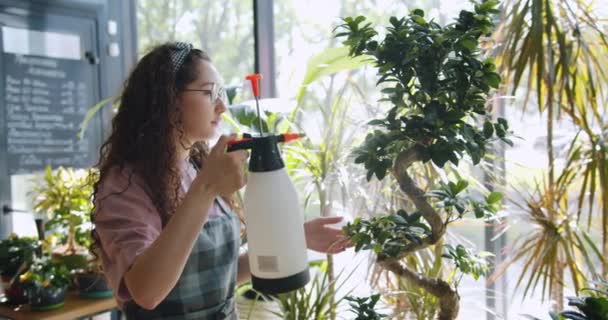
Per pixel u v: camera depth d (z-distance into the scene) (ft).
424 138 3.08
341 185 5.46
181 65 3.42
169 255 2.85
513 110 5.81
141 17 9.27
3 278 6.20
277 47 8.21
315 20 7.65
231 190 2.91
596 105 4.86
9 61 8.50
